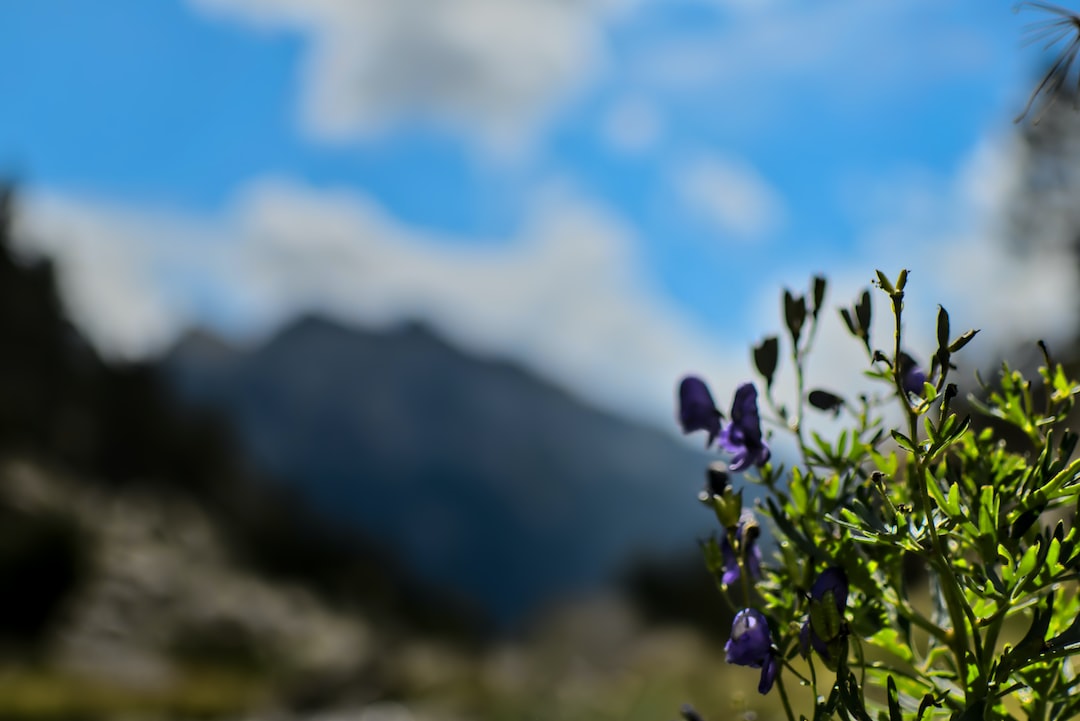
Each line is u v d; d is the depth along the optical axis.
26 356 64.75
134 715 25.25
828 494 1.54
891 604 1.53
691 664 13.27
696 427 1.72
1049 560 1.30
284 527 69.50
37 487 43.22
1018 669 1.34
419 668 23.00
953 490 1.35
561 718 12.06
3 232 67.19
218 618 38.72
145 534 45.31
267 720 22.53
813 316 1.59
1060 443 1.40
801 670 9.32
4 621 35.62
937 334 1.30
